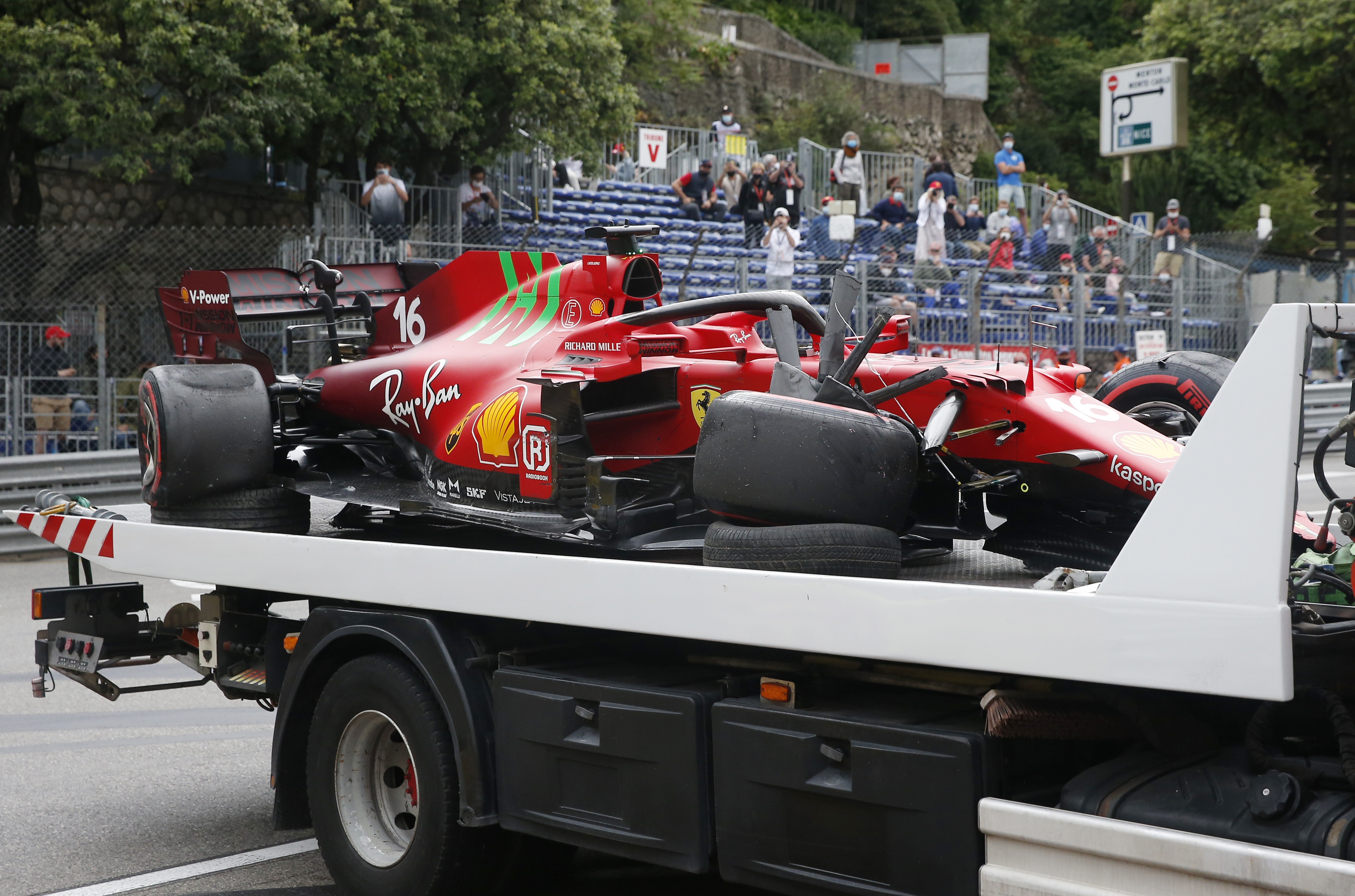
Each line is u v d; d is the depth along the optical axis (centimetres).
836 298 461
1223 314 2119
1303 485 1331
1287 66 3238
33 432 1591
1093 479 459
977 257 2495
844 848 335
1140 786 296
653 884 506
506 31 2153
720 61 4441
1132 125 2584
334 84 2025
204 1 1845
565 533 532
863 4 6072
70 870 543
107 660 635
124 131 1812
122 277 1903
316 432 711
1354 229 4734
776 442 401
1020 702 311
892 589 325
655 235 602
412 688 446
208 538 546
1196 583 276
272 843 579
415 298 679
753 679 377
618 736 387
